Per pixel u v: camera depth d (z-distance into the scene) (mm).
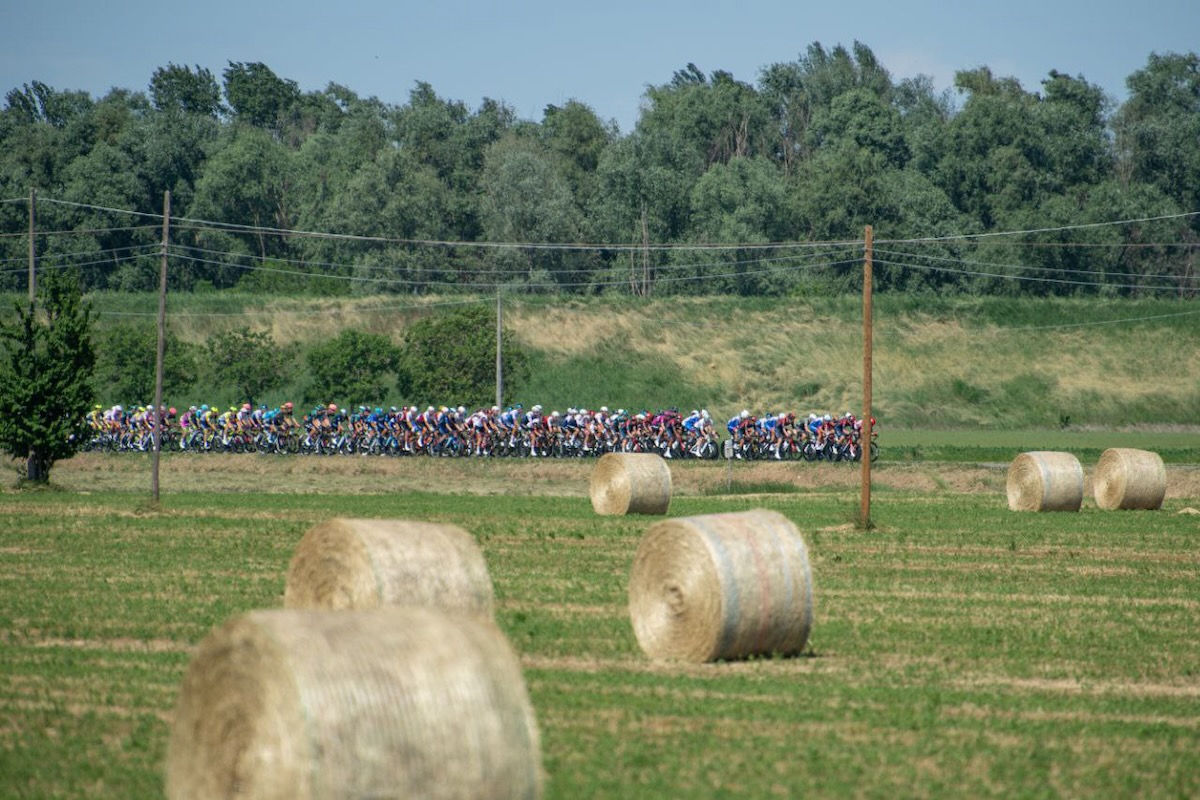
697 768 55125
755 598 75438
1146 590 102812
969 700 67875
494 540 128125
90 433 188750
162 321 156750
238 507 156875
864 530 141375
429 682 43438
